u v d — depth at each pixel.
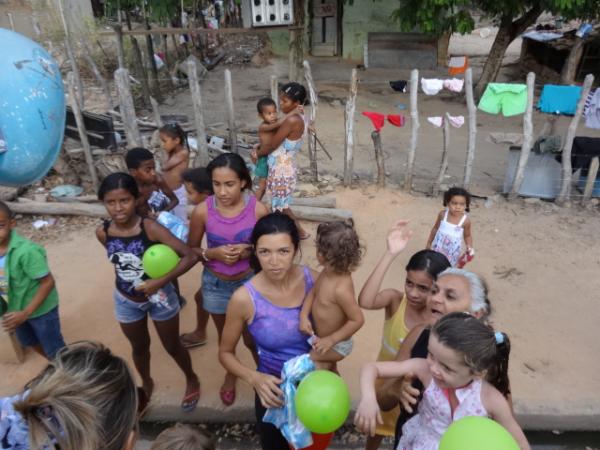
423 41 15.01
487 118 11.67
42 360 4.26
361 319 2.59
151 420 3.86
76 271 5.56
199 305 4.19
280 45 15.85
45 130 4.00
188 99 12.64
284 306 2.56
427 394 2.11
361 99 12.97
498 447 1.55
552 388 3.88
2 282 3.35
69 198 6.81
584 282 5.28
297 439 2.39
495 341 1.89
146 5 12.92
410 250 5.89
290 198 5.70
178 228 3.62
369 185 7.41
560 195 6.78
